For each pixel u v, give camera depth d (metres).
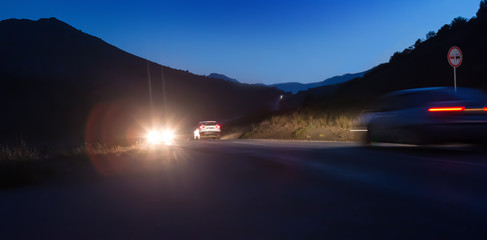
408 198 5.83
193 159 12.48
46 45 121.50
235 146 18.03
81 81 96.75
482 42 38.19
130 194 7.06
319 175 8.18
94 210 5.91
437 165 8.48
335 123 23.62
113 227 4.99
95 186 8.01
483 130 9.82
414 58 51.78
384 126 11.97
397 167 8.54
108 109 81.50
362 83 57.06
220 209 5.73
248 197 6.45
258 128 32.38
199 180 8.31
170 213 5.61
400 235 4.28
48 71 98.75
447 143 10.23
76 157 12.75
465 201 5.48
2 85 78.19
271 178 8.17
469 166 8.15
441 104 10.27
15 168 9.19
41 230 4.93
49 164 10.84
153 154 14.54
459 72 35.59
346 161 9.92
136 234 4.67
